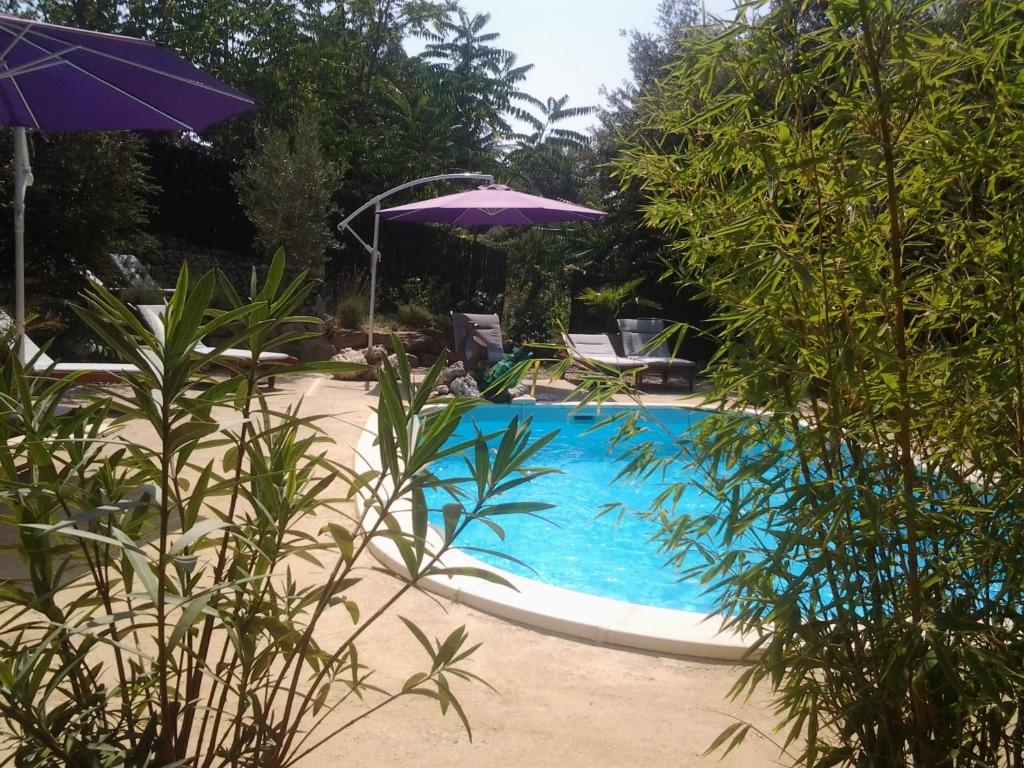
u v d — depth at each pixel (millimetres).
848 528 1861
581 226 17609
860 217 1971
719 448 2125
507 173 25422
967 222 1924
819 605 2000
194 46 23500
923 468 1960
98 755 1618
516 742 2867
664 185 2307
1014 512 1807
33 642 1747
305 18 25406
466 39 27000
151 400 1537
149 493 1597
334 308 15609
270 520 1714
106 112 5602
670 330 2264
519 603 4016
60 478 1710
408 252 18281
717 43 1905
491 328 12375
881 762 1988
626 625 3787
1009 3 1739
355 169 22031
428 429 1650
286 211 15938
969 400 1851
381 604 4082
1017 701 1836
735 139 1912
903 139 1828
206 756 1760
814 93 1900
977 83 1822
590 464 8891
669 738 2934
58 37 4090
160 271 16797
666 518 2396
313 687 1795
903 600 1884
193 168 17562
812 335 1924
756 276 1997
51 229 12508
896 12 1699
